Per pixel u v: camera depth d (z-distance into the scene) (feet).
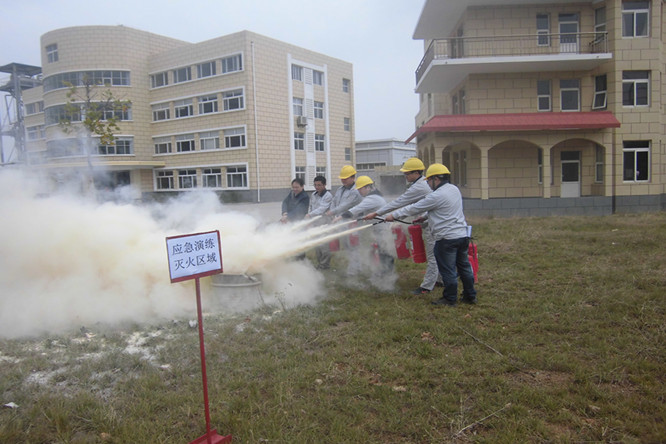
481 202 59.52
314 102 122.93
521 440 10.07
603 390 12.14
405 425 10.80
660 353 14.16
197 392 12.37
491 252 32.19
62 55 110.83
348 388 12.45
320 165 125.29
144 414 11.37
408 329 16.57
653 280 22.30
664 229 40.40
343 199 25.85
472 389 12.41
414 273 26.78
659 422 10.71
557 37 60.54
